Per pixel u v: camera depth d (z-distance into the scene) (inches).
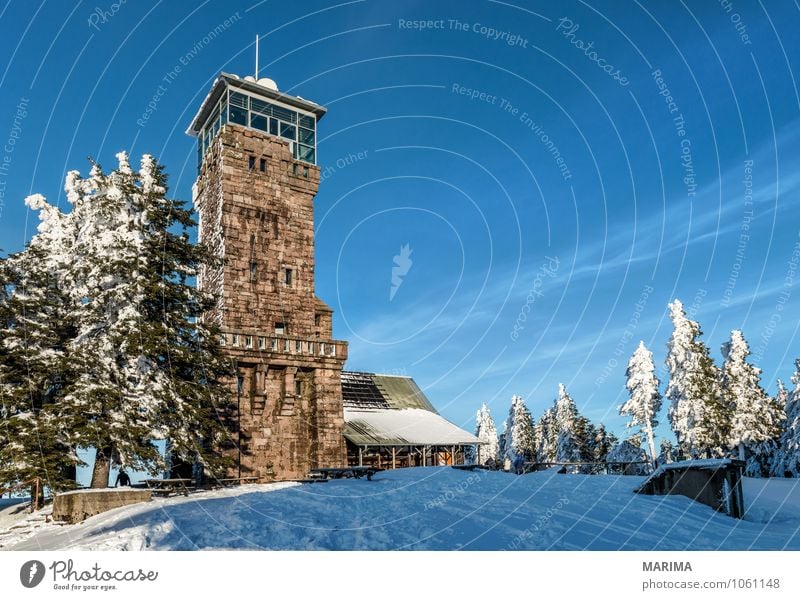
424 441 1939.0
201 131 1905.8
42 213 1364.4
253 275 1630.2
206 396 1199.6
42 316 1198.3
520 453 3518.7
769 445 2274.9
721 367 2447.1
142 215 1203.2
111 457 1076.5
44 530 788.0
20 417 1063.0
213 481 1347.2
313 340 1638.8
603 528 718.5
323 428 1601.9
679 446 2313.0
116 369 1070.4
